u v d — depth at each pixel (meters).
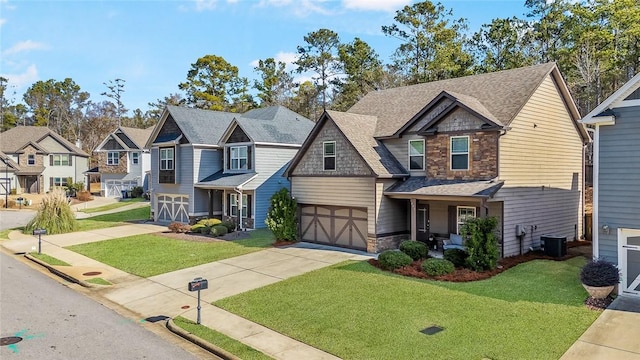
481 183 16.33
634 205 11.94
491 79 20.27
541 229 18.44
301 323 10.70
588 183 27.52
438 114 17.88
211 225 25.44
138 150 47.00
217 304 12.55
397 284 13.45
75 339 10.20
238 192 26.11
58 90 97.00
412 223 17.61
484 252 14.68
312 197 21.14
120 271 16.95
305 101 55.81
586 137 21.31
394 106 22.58
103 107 94.44
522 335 9.35
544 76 18.30
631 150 11.99
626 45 32.06
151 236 24.61
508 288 12.57
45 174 52.09
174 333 10.66
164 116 30.80
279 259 17.77
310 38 54.84
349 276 14.60
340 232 20.33
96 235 25.50
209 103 60.59
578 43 33.44
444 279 13.80
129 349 9.63
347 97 48.81
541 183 18.45
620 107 12.20
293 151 28.27
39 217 26.89
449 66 39.56
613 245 12.32
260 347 9.48
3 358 9.10
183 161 29.47
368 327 10.20
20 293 14.13
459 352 8.68
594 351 8.59
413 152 19.27
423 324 10.17
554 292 12.12
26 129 53.34
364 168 18.64
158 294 13.88
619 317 10.26
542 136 18.55
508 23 39.38
